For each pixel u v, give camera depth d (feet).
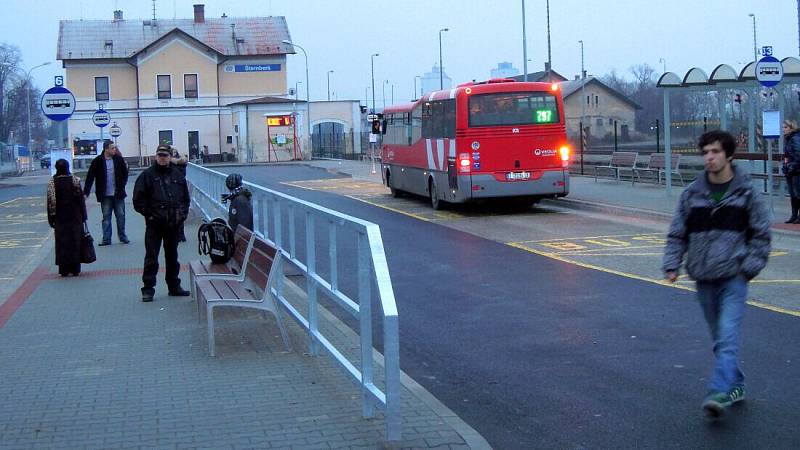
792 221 56.29
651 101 295.69
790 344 27.84
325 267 46.78
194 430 20.17
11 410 22.03
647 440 19.80
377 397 19.53
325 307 36.29
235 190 38.47
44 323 32.96
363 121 244.63
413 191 87.51
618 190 85.10
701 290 21.57
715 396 20.62
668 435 20.07
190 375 25.08
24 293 39.70
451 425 20.25
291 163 200.85
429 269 45.80
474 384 24.82
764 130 60.64
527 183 72.38
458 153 72.33
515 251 51.44
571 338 29.81
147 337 30.17
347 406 21.83
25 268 49.01
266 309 27.81
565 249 51.37
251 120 229.04
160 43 236.02
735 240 20.75
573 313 33.81
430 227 65.82
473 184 71.92
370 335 20.54
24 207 98.68
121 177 57.62
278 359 26.76
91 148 234.99
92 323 32.76
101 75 238.68
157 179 37.04
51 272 46.14
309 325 27.30
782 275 40.19
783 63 64.23
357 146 227.81
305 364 26.11
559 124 72.64
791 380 23.98
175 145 238.89
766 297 35.22
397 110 93.30
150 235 37.09
